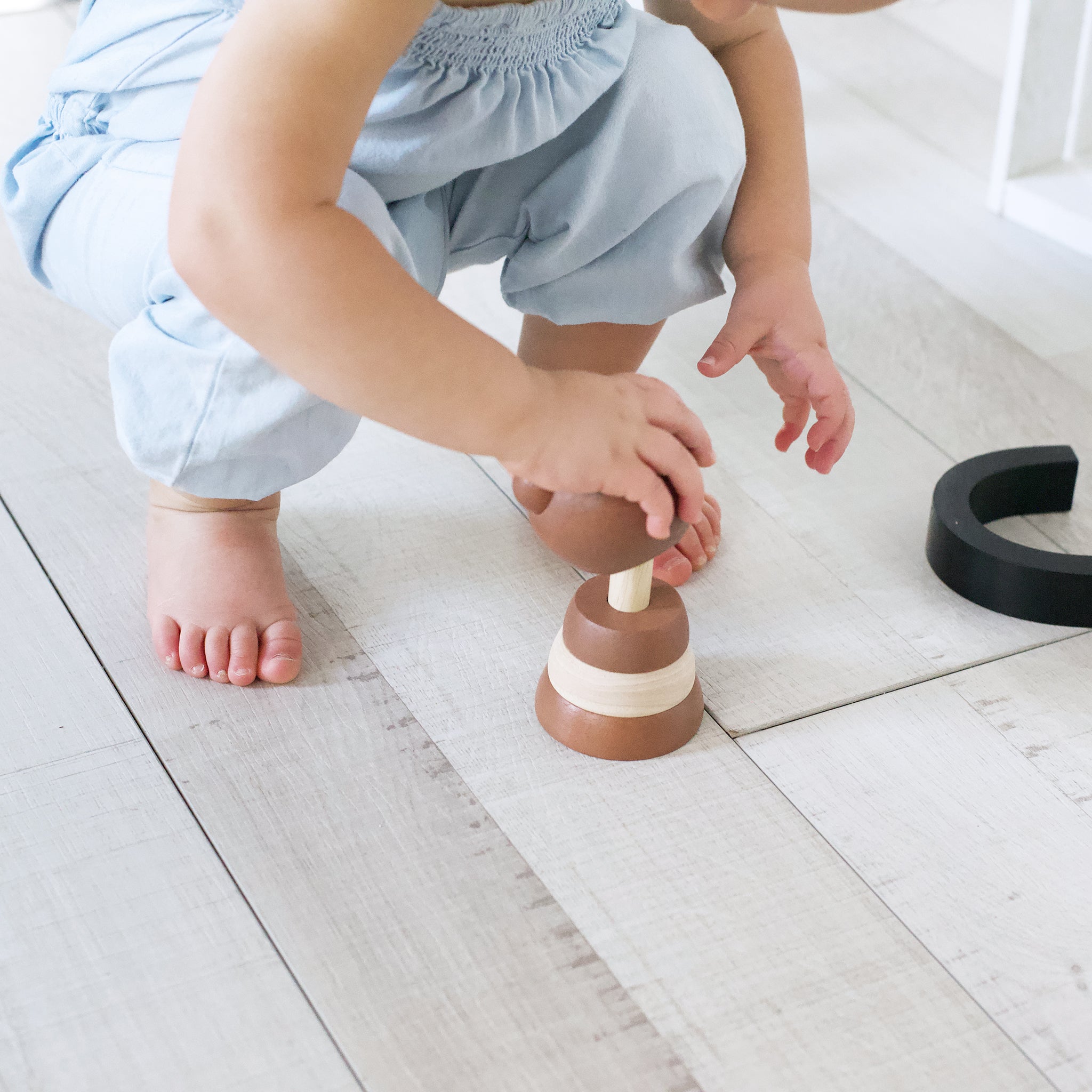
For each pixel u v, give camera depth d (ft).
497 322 4.22
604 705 2.74
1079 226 4.63
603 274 3.09
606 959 2.38
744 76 3.16
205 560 3.03
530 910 2.46
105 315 3.04
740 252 3.05
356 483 3.55
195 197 2.19
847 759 2.79
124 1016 2.28
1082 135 4.92
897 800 2.69
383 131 2.65
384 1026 2.27
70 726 2.82
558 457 2.35
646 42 2.92
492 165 2.88
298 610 3.13
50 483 3.49
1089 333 4.25
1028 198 4.76
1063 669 3.02
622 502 2.40
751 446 3.74
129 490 3.48
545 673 2.88
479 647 3.05
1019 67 4.62
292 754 2.77
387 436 3.73
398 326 2.23
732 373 4.05
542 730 2.84
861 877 2.53
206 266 2.21
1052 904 2.48
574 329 3.32
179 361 2.66
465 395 2.27
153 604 3.04
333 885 2.50
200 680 2.94
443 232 2.99
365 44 2.19
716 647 3.08
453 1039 2.24
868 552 3.37
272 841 2.59
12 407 3.76
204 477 2.84
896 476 3.62
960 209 4.91
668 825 2.63
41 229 3.09
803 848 2.59
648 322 3.21
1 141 4.97
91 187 2.92
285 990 2.32
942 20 6.24
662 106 2.88
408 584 3.23
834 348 4.14
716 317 4.31
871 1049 2.24
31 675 2.94
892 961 2.38
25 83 5.43
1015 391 3.97
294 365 2.27
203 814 2.64
